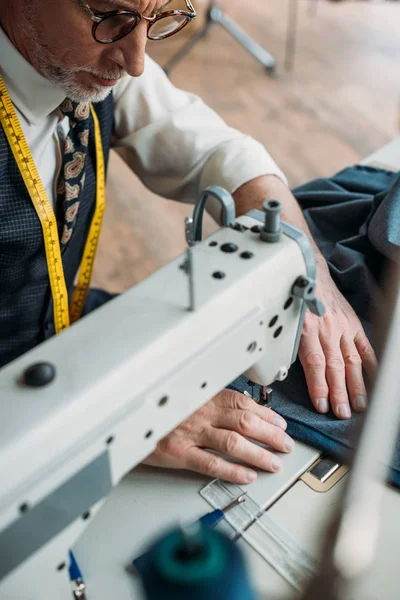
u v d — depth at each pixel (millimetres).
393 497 924
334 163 3205
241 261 835
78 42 1032
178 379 755
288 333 945
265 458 972
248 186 1407
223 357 818
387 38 4184
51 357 709
